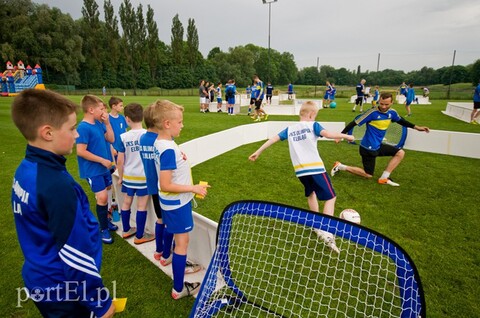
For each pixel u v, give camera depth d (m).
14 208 1.28
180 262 2.36
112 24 56.22
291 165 6.55
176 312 2.29
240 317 2.18
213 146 7.30
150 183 2.73
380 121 4.98
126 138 3.12
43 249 1.27
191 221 2.37
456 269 2.81
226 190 4.95
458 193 4.83
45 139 1.23
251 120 13.68
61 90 46.34
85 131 3.02
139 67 59.38
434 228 3.63
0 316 2.25
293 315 2.20
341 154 7.63
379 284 2.52
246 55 75.56
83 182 5.38
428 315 2.25
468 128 10.70
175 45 62.75
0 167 6.25
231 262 2.68
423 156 7.32
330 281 2.57
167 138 2.23
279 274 2.63
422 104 23.39
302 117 3.41
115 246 3.25
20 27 48.22
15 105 1.19
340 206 4.31
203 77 64.69
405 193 4.84
